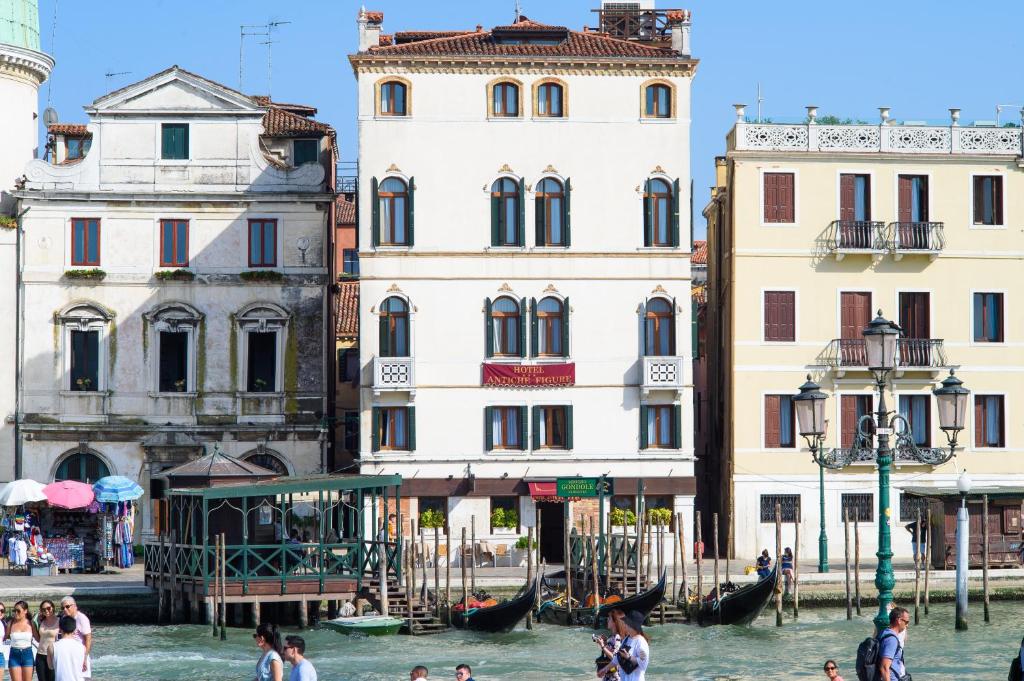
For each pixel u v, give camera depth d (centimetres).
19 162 5738
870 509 5409
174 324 5447
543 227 5281
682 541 4491
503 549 5222
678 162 5294
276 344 5484
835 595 4728
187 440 5438
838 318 5438
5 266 5425
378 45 5350
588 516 5272
